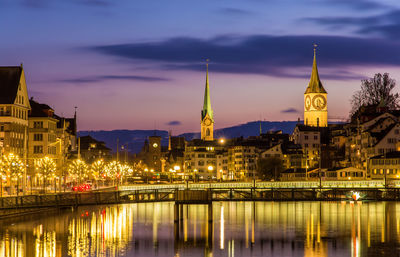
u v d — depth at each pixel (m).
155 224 137.00
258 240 115.62
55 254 98.94
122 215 155.12
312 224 139.12
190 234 122.25
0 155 184.25
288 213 164.38
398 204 194.38
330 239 116.69
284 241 114.56
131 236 118.00
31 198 141.38
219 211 172.00
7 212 136.12
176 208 137.12
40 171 187.50
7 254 98.38
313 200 190.50
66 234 117.12
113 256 98.94
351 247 108.25
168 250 105.25
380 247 108.06
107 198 161.50
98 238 114.31
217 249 106.62
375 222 142.50
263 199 176.75
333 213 163.88
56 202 147.88
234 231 127.19
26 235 114.81
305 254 102.56
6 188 188.62
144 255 100.50
